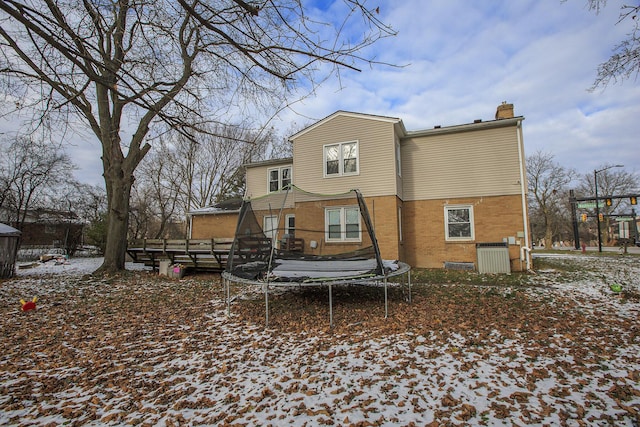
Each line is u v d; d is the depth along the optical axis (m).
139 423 2.79
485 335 4.78
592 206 24.17
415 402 3.02
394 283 9.43
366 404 3.00
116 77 3.41
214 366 3.94
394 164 12.42
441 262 12.80
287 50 3.32
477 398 3.07
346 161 13.27
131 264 15.35
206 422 2.78
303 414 2.87
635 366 3.70
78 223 26.70
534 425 2.65
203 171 29.00
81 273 12.00
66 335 5.16
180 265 11.26
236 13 3.37
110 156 10.95
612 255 20.89
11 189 23.05
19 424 2.79
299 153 14.11
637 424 2.65
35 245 25.75
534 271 11.44
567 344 4.38
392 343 4.54
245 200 7.85
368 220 6.85
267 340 4.83
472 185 12.61
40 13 2.74
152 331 5.34
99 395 3.28
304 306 6.88
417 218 13.30
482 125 12.37
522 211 11.83
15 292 8.45
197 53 4.77
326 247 12.66
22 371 3.87
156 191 29.55
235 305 7.09
